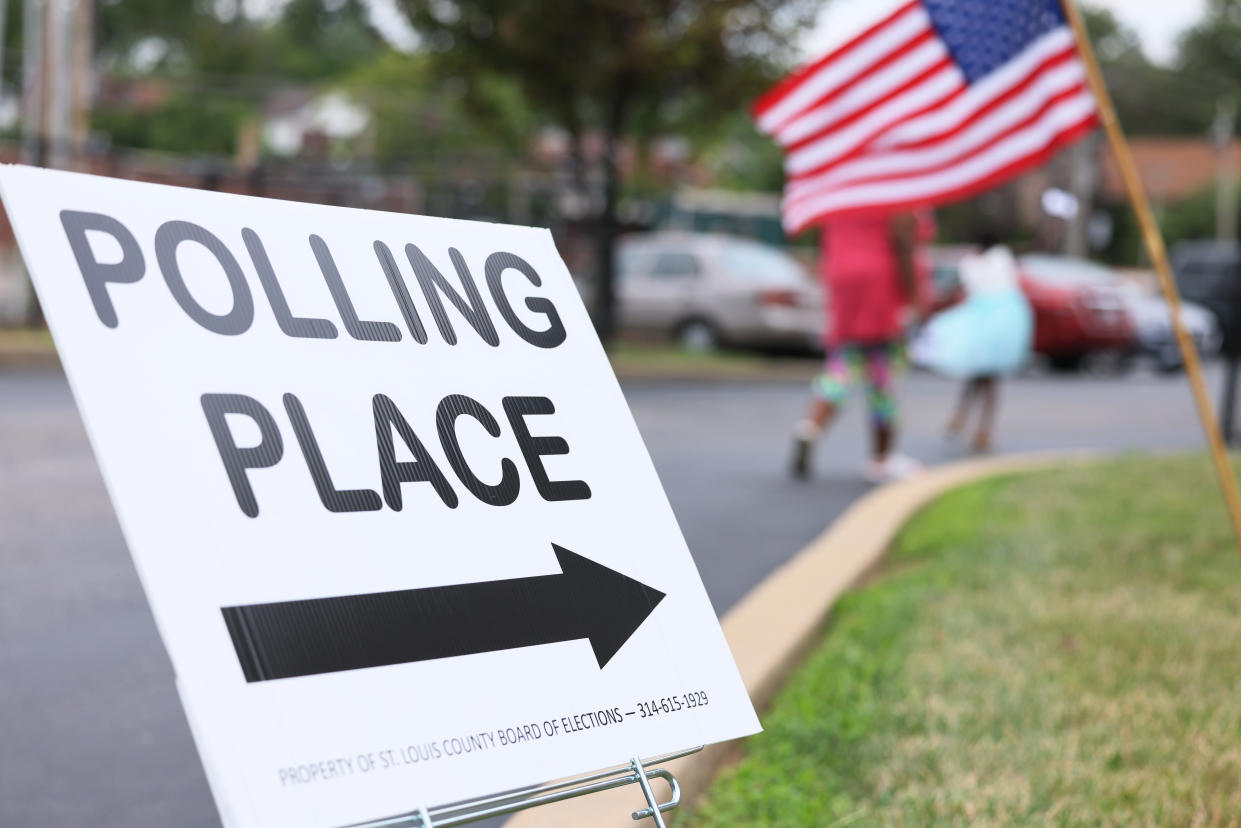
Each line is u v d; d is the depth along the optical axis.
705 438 9.79
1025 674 3.64
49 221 1.67
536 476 1.99
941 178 5.07
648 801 1.91
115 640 4.33
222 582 1.64
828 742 3.21
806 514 6.77
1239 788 2.86
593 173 18.64
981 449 9.94
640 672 1.96
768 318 17.81
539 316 2.11
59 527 5.91
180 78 59.94
